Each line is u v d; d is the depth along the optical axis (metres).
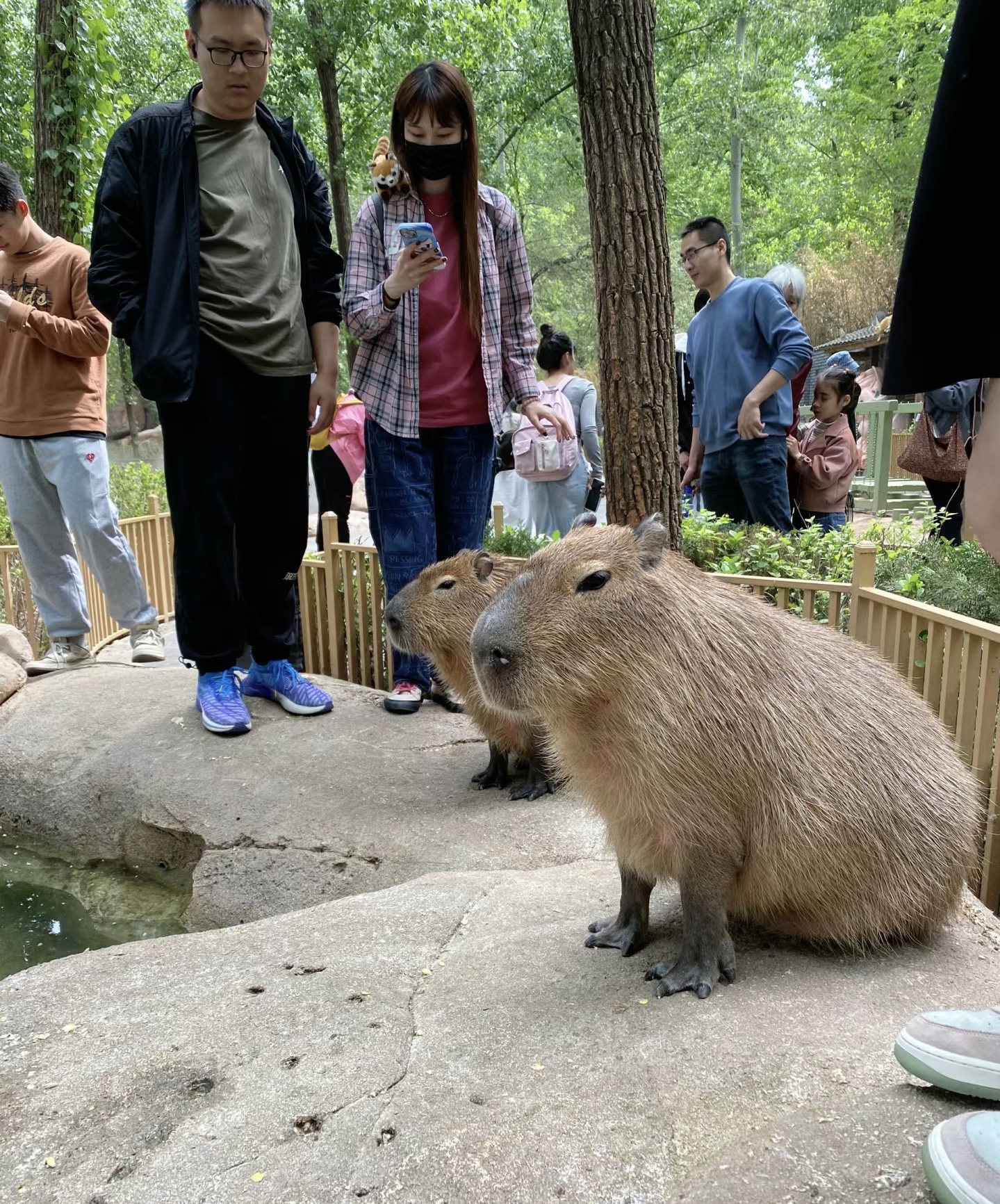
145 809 3.51
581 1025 1.74
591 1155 1.36
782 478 5.25
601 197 3.96
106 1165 1.43
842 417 6.01
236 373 3.64
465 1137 1.42
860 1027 1.67
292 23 12.60
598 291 4.09
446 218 3.91
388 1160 1.39
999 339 1.42
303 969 2.08
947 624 3.04
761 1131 1.38
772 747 1.87
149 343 3.37
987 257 1.41
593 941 2.09
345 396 6.71
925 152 1.44
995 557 1.50
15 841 3.76
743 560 4.56
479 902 2.42
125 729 4.04
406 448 3.97
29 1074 1.69
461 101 3.55
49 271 4.40
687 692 1.84
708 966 1.86
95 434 4.72
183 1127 1.51
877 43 21.58
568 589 1.87
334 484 6.70
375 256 3.94
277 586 4.12
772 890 1.95
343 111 15.87
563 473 6.50
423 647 3.37
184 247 3.39
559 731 1.96
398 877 2.93
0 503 7.11
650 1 3.84
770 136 26.17
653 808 1.88
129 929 3.13
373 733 3.98
